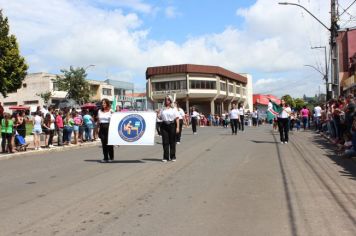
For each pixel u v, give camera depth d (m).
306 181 9.02
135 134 13.19
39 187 9.14
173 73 79.12
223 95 86.19
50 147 19.31
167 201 7.38
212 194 7.87
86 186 9.02
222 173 10.26
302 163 11.80
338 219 6.05
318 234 5.38
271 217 6.21
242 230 5.61
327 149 15.39
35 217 6.52
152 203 7.25
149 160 13.33
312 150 15.14
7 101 86.44
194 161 12.66
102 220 6.25
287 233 5.44
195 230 5.64
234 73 94.56
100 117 13.33
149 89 81.31
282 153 14.33
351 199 7.27
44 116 21.02
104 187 8.83
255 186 8.55
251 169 10.82
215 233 5.50
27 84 84.44
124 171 11.05
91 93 63.75
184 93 78.25
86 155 16.03
